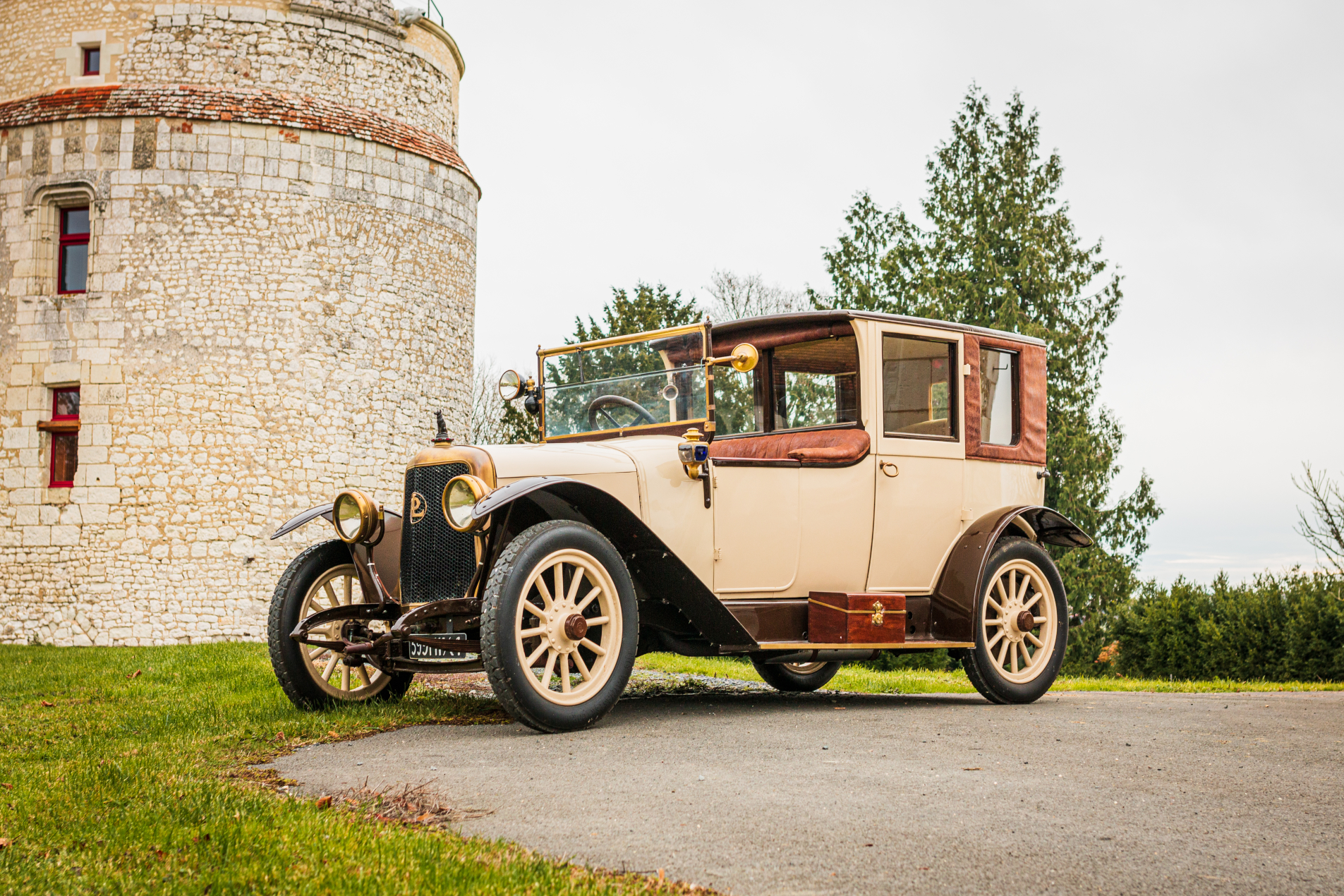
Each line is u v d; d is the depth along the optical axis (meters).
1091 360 23.91
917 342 6.20
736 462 5.46
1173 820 3.21
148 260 15.71
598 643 5.28
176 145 15.80
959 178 25.92
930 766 3.93
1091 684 9.59
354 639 5.55
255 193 16.05
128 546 15.45
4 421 15.79
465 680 7.76
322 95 16.78
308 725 5.05
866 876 2.68
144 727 5.17
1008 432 6.70
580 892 2.53
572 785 3.63
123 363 15.62
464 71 19.91
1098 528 22.95
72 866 2.83
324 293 16.38
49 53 16.44
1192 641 13.90
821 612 5.62
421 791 3.57
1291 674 12.84
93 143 15.77
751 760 4.04
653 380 5.99
